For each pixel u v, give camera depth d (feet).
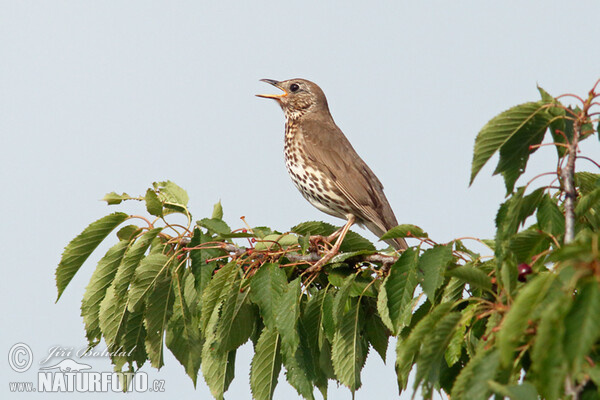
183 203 38.19
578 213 24.58
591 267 17.22
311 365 33.76
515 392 18.97
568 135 26.17
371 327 35.94
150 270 36.14
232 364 35.63
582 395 20.33
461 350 29.19
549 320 17.12
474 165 25.72
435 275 28.35
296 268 37.68
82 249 36.81
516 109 24.98
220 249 36.14
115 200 37.83
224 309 33.65
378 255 36.45
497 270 24.30
